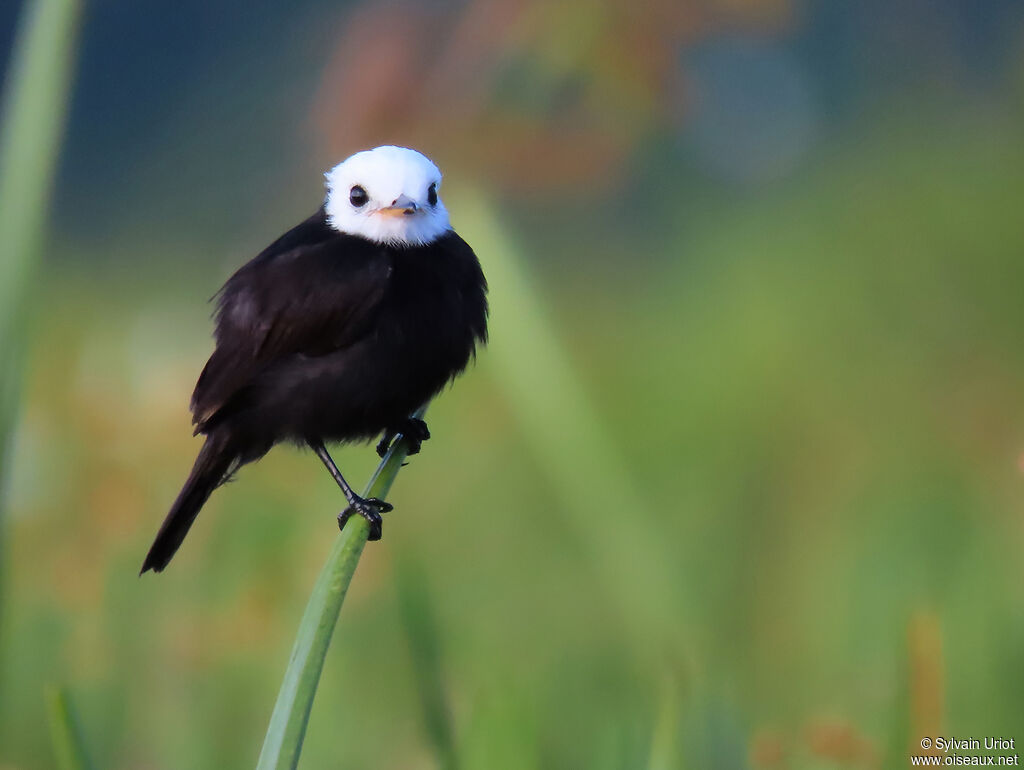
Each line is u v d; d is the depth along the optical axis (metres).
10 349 4.79
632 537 6.31
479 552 12.64
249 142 23.86
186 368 11.55
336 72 11.50
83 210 28.02
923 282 15.05
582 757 8.62
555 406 6.39
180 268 23.45
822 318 15.35
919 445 13.15
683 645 6.19
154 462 10.55
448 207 10.10
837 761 7.02
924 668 6.35
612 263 19.45
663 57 11.45
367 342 8.73
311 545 10.16
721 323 16.50
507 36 11.22
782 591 10.77
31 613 9.76
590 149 11.30
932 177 15.42
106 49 27.81
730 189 18.33
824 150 17.73
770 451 13.13
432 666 6.32
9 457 4.84
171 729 9.26
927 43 15.99
